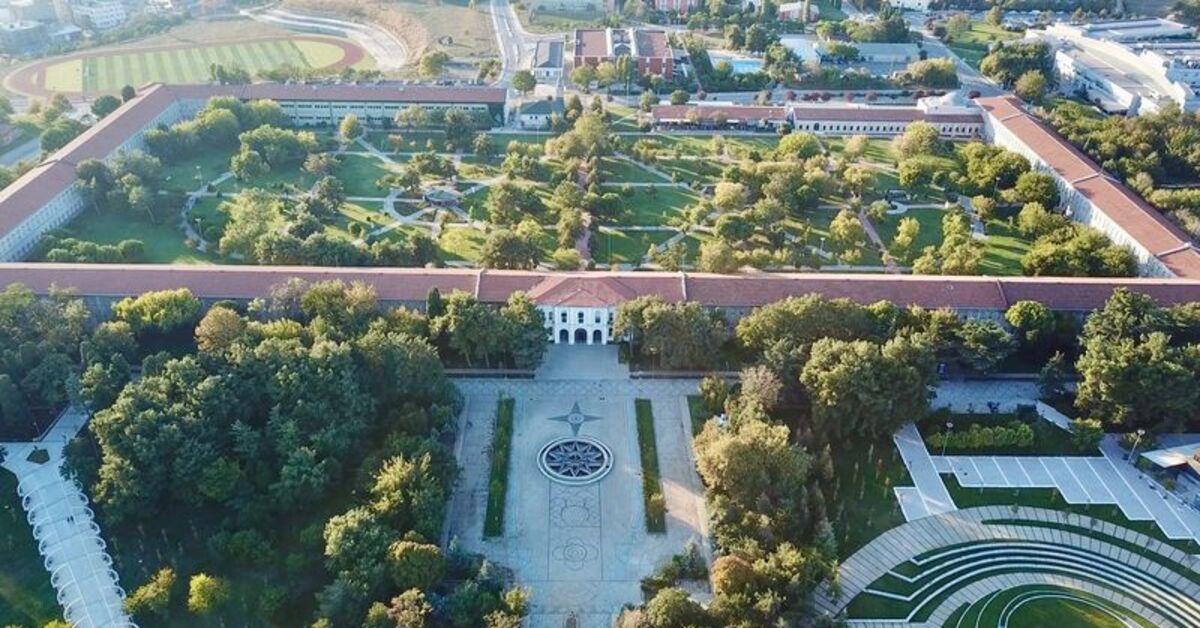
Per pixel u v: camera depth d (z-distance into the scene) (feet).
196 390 535.60
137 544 510.99
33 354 603.67
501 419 616.80
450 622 453.17
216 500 526.57
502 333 641.40
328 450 536.83
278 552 503.61
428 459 519.19
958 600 488.85
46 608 472.44
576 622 469.16
